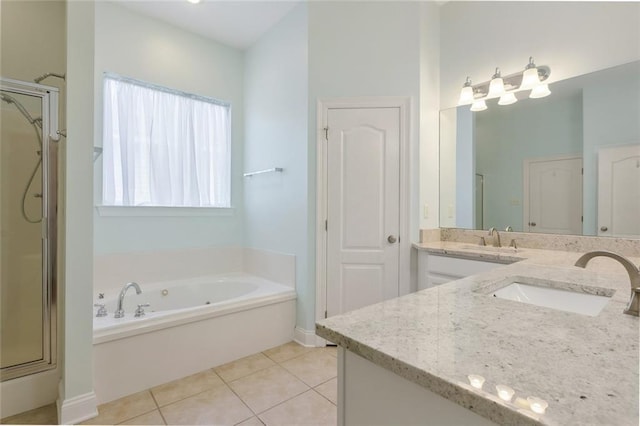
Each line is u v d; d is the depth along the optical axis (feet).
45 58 6.75
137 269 8.75
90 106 5.36
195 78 9.88
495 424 1.45
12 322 5.82
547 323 2.27
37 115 6.06
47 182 6.03
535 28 7.34
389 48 8.04
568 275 3.91
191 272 9.71
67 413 5.07
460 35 8.51
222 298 9.50
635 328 2.18
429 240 8.28
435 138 8.66
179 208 9.50
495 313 2.50
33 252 6.04
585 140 6.70
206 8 8.70
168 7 8.63
